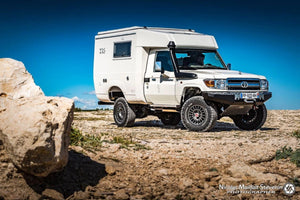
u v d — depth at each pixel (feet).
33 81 18.62
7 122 14.62
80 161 19.92
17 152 14.11
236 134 35.24
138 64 41.52
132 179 19.16
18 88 18.03
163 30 43.04
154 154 23.99
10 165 15.46
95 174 18.97
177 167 21.44
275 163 23.35
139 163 21.89
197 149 25.88
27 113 14.64
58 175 17.30
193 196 17.40
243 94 36.70
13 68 18.39
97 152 23.15
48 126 14.49
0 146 15.44
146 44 41.09
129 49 42.70
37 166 14.69
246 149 26.02
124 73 43.24
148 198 16.90
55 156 14.58
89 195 16.44
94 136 28.17
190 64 39.78
